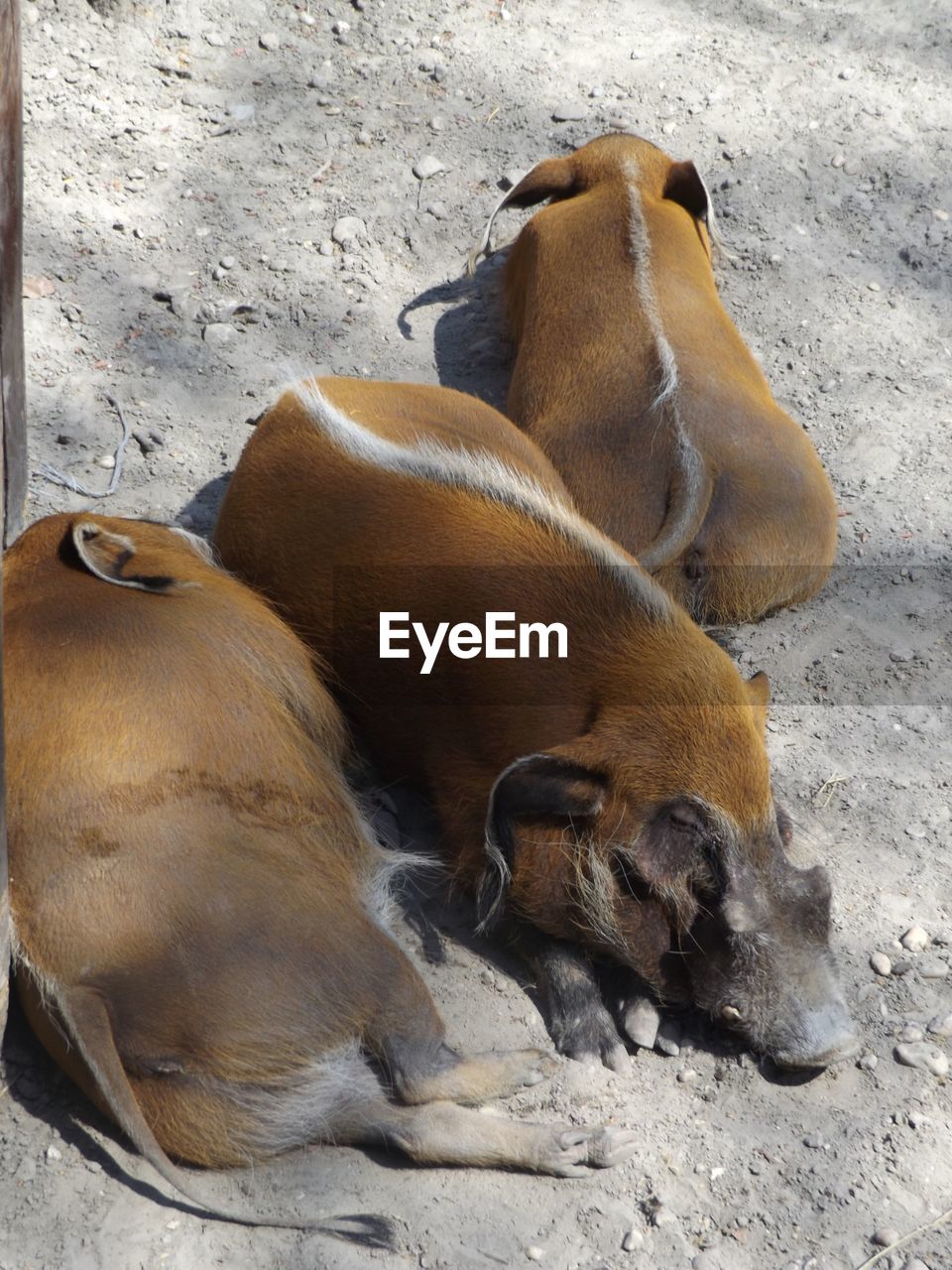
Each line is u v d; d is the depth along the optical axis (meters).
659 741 3.45
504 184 4.80
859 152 4.96
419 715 3.62
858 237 4.78
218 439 4.27
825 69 5.21
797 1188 3.35
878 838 3.75
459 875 3.60
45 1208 3.27
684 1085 3.45
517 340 4.46
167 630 3.46
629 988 3.53
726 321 4.23
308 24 5.12
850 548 4.20
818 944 3.45
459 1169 3.34
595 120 4.96
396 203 4.75
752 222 4.77
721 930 3.43
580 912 3.48
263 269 4.58
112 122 4.76
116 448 4.22
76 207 4.60
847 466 4.34
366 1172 3.32
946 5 5.51
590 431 4.02
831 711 3.93
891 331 4.59
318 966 3.30
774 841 3.45
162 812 3.31
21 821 3.29
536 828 3.49
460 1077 3.36
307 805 3.45
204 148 4.78
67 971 3.25
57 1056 3.31
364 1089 3.32
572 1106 3.41
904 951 3.60
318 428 3.80
